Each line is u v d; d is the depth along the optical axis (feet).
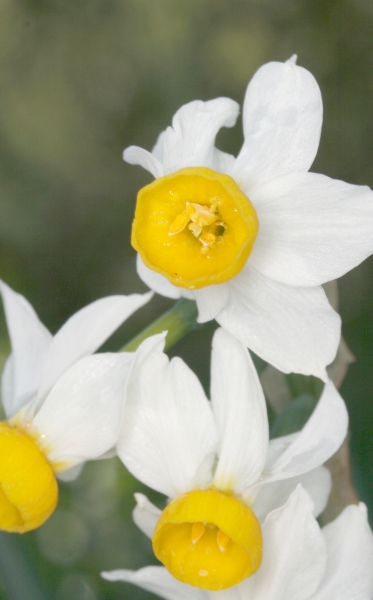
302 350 0.72
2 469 0.73
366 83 1.26
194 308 0.75
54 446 0.74
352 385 0.96
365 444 0.91
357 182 1.25
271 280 0.73
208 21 1.24
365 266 1.10
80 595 0.90
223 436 0.73
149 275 0.75
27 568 0.80
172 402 0.73
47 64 1.27
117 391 0.73
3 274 1.22
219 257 0.73
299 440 0.72
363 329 1.00
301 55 1.25
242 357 0.72
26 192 1.26
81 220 1.29
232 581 0.72
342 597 0.72
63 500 0.92
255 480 0.73
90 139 1.28
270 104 0.73
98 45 1.27
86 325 0.74
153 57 1.25
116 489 0.92
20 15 1.28
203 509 0.71
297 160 0.72
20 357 0.77
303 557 0.72
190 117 0.73
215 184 0.72
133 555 0.92
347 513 0.73
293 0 1.25
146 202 0.73
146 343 0.72
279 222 0.72
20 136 1.25
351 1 1.25
